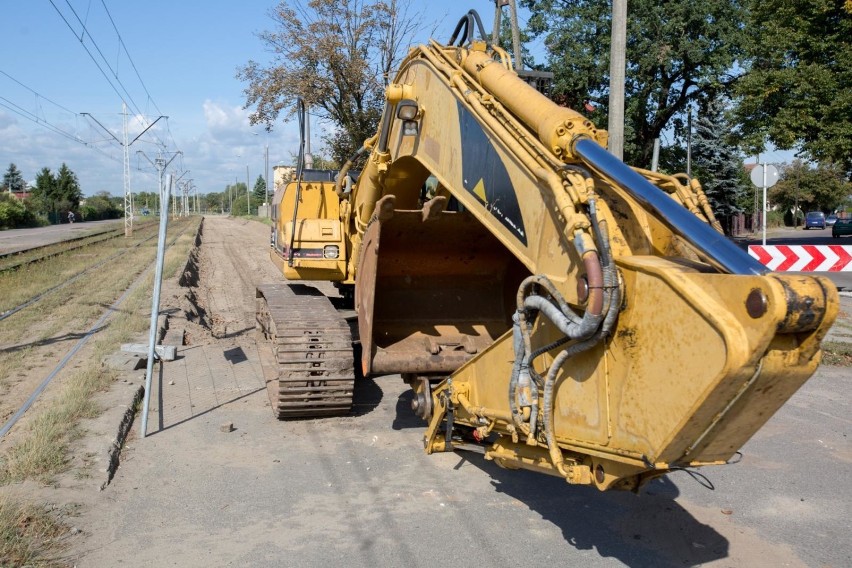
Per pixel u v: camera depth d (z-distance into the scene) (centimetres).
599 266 323
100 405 711
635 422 317
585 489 560
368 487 554
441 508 518
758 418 293
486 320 684
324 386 690
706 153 3850
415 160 621
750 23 2531
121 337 1063
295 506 517
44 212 7906
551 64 2738
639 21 2569
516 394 397
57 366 895
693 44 2558
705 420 288
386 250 647
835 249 1291
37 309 1374
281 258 955
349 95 2472
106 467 560
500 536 475
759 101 2367
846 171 2617
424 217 574
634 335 318
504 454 457
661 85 2719
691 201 408
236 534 471
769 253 1323
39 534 452
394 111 610
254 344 1100
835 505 533
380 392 837
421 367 595
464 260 675
